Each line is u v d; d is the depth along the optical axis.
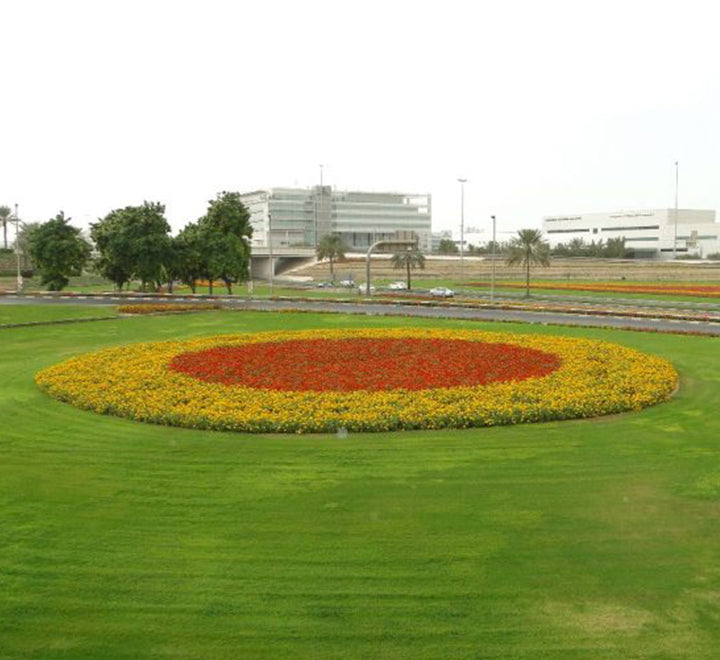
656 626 8.38
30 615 8.66
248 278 70.00
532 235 70.50
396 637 8.20
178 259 64.56
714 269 94.81
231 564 9.88
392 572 9.65
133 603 8.91
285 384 20.53
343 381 20.88
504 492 12.45
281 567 9.79
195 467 13.80
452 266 115.94
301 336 32.09
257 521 11.26
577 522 11.20
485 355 25.77
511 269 109.56
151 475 13.38
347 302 58.59
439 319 44.09
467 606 8.82
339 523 11.17
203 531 10.90
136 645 8.09
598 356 25.22
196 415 16.81
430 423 16.41
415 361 24.45
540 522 11.20
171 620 8.55
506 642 8.10
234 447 15.06
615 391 19.22
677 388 21.53
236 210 67.69
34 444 15.46
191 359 25.05
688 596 9.02
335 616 8.62
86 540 10.60
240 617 8.61
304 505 11.88
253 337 31.55
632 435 15.97
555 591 9.16
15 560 9.99
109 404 18.22
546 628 8.36
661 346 31.31
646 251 149.25
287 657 7.86
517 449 14.84
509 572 9.63
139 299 59.34
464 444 15.20
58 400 19.80
